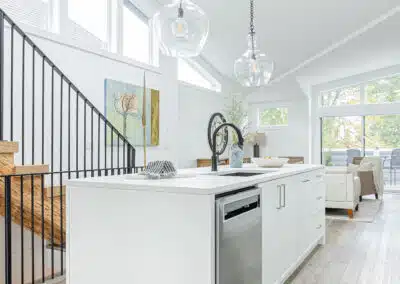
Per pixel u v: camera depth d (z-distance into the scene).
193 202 1.79
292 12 5.65
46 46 4.24
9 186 2.66
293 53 7.23
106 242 2.01
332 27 6.18
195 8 2.45
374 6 5.49
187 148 7.58
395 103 8.59
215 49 7.35
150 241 1.89
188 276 1.81
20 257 3.22
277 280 2.69
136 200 1.93
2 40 3.16
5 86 3.78
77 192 2.10
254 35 4.05
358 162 8.40
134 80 5.68
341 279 3.07
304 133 9.68
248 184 2.19
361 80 8.99
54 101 4.34
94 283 2.04
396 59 8.12
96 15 5.32
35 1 4.33
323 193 4.12
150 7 6.27
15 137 3.89
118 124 5.29
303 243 3.37
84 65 4.77
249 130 10.21
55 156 4.34
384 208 6.69
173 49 2.51
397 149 8.71
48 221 2.87
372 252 3.86
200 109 8.04
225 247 1.89
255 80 4.05
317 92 9.68
